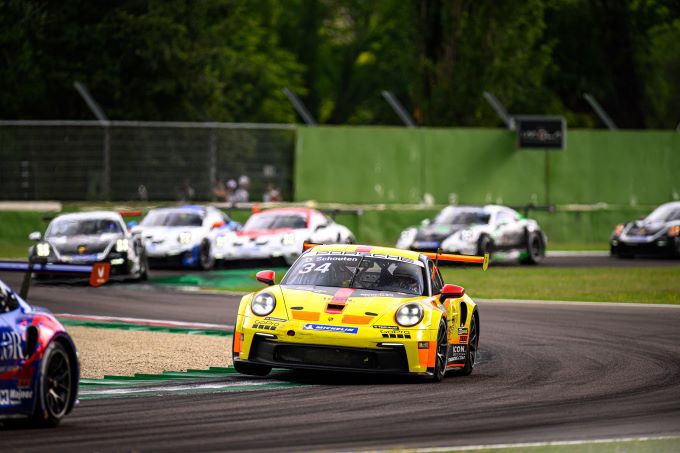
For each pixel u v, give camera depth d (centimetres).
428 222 11281
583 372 4766
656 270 10600
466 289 8838
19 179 12069
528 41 15662
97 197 12081
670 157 13975
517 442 3083
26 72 15350
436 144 13450
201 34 16438
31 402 3142
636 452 2905
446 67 14938
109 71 15462
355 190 13125
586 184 13800
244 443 3011
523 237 11306
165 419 3391
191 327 6209
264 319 4288
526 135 13550
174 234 10088
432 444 3025
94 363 4719
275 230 10369
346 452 2881
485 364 5053
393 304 4328
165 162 12188
